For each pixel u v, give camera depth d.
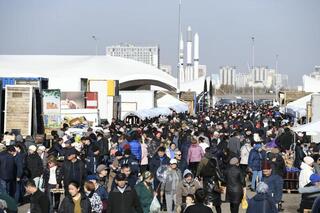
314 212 11.22
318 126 27.67
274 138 36.72
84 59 101.44
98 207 16.17
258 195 15.81
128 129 39.06
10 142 27.00
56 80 66.00
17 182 23.73
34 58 99.94
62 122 42.94
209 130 40.34
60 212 14.51
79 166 20.00
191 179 19.28
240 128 41.34
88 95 52.97
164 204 22.62
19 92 40.31
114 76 92.00
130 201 15.43
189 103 95.00
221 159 29.22
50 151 25.02
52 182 21.03
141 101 66.75
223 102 181.88
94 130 38.09
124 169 18.19
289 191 29.05
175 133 35.97
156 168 23.34
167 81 98.69
